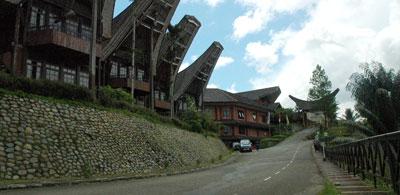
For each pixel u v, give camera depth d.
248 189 16.20
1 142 18.20
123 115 28.44
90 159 22.22
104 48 39.41
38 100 21.67
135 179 21.58
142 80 46.25
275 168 28.86
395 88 27.61
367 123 29.25
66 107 23.28
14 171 17.80
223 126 71.94
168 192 15.13
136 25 42.28
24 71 28.56
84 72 34.09
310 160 36.66
